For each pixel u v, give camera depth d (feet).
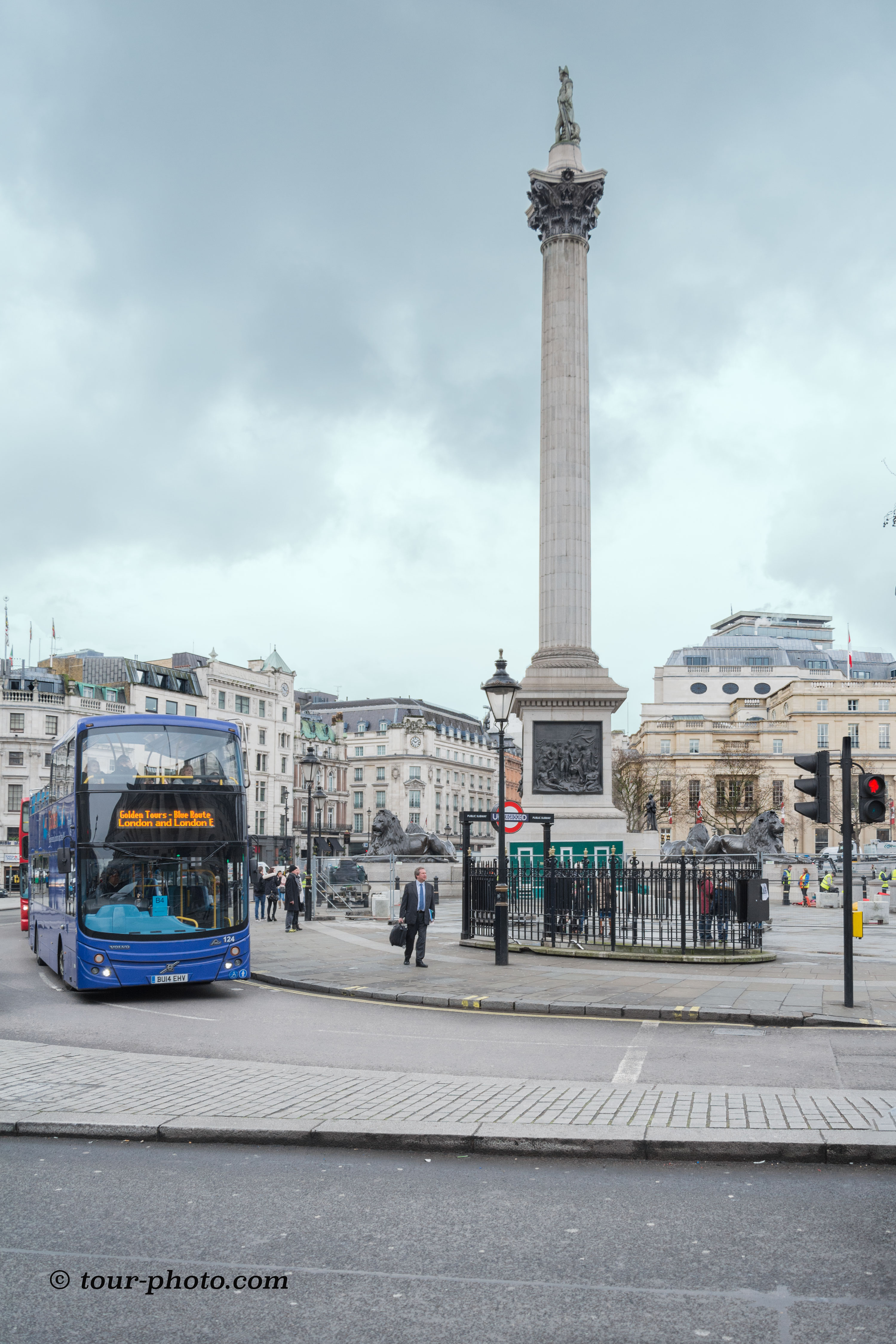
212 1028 49.65
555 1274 20.35
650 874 91.81
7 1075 37.11
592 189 144.46
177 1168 27.27
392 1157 28.04
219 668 348.79
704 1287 19.66
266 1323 18.40
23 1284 20.11
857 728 376.89
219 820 62.75
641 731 418.72
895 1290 19.51
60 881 69.15
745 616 556.51
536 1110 31.01
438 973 67.41
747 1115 29.99
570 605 137.49
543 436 142.31
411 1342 17.65
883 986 59.41
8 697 290.56
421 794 454.81
